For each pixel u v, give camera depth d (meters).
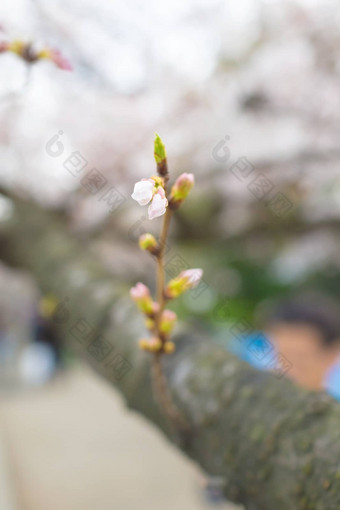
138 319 0.54
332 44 1.65
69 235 0.85
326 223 1.61
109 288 0.62
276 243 2.15
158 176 0.35
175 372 0.45
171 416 0.42
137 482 2.25
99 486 2.21
